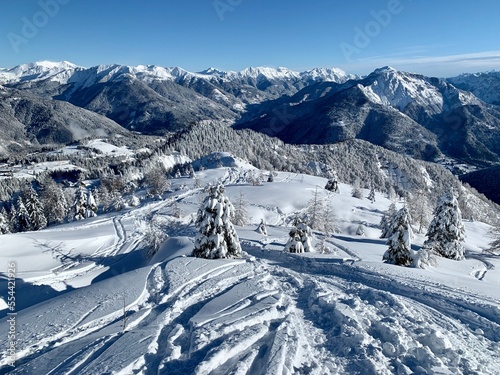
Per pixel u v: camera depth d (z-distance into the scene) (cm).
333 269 1670
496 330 920
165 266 1409
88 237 4044
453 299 1149
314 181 10138
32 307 1070
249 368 644
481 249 4753
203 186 8275
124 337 760
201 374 611
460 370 683
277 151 17838
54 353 718
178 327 819
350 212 6769
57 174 13888
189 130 17062
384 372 646
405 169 16288
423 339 791
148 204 6406
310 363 680
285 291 1182
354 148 18525
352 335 789
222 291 1136
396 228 2159
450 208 3086
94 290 1143
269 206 6712
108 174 11862
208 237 1855
